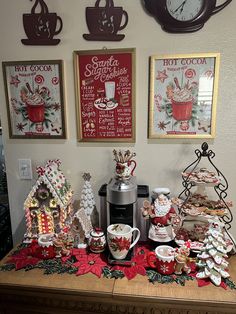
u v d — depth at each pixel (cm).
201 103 123
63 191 125
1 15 126
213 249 100
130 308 97
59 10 123
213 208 111
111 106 129
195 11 115
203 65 120
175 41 119
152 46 121
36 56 129
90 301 97
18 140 139
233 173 128
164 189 124
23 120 136
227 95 122
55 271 105
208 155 113
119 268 105
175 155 130
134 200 113
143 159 133
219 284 97
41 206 121
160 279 99
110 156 134
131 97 126
